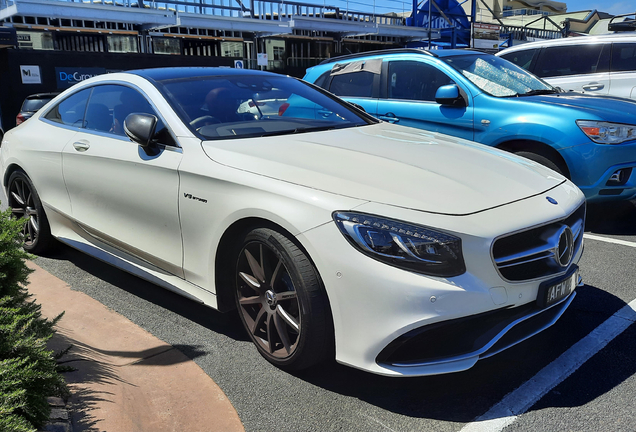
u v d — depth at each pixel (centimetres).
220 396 239
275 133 318
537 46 825
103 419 208
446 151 301
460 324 217
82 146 359
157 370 260
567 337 289
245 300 274
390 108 589
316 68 696
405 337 215
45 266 410
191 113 315
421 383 251
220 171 270
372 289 217
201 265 285
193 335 300
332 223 226
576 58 784
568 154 465
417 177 251
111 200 337
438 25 2639
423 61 574
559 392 240
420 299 212
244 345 289
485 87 530
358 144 300
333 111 374
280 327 257
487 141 512
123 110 346
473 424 220
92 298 345
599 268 395
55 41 1870
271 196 246
